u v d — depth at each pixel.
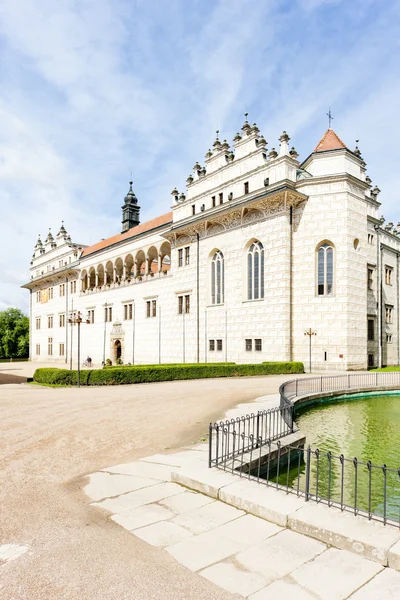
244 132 43.94
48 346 84.00
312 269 38.84
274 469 11.77
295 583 5.38
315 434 17.19
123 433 14.16
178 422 16.02
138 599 5.04
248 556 6.07
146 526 7.07
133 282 60.56
